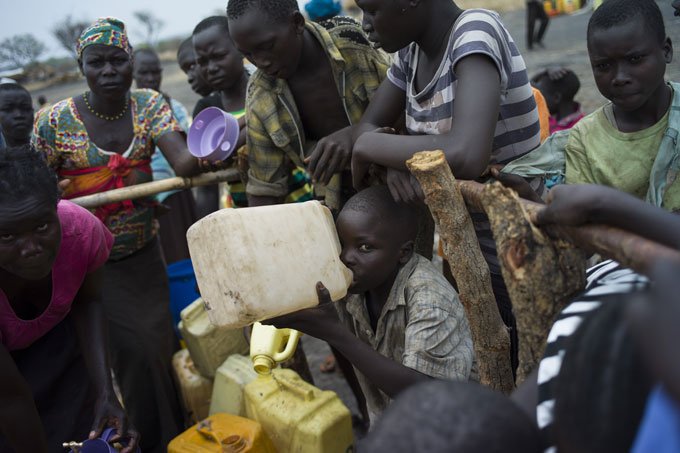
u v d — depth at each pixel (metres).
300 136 2.71
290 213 1.80
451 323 2.05
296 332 2.29
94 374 2.47
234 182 3.47
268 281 1.72
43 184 1.93
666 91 2.26
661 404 0.72
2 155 1.93
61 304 2.40
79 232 2.33
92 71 3.10
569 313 1.13
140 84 5.39
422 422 0.86
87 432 2.70
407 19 1.94
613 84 2.19
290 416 2.63
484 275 1.61
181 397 3.56
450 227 1.57
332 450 2.60
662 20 2.16
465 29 1.89
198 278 1.81
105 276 3.24
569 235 1.22
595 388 0.83
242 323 1.74
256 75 2.66
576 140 2.41
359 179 2.08
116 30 3.11
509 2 17.28
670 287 0.65
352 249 2.07
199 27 3.68
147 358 3.16
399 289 2.15
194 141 3.01
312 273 1.79
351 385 3.12
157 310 3.38
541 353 1.31
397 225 2.07
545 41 10.82
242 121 3.02
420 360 1.99
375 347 2.31
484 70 1.83
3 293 2.26
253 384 2.86
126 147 3.28
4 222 1.87
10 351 2.48
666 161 2.24
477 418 0.86
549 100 4.68
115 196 3.03
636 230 1.12
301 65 2.61
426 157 1.56
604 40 2.15
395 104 2.34
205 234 1.74
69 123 3.20
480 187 1.50
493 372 1.70
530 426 0.91
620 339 0.83
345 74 2.62
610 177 2.33
